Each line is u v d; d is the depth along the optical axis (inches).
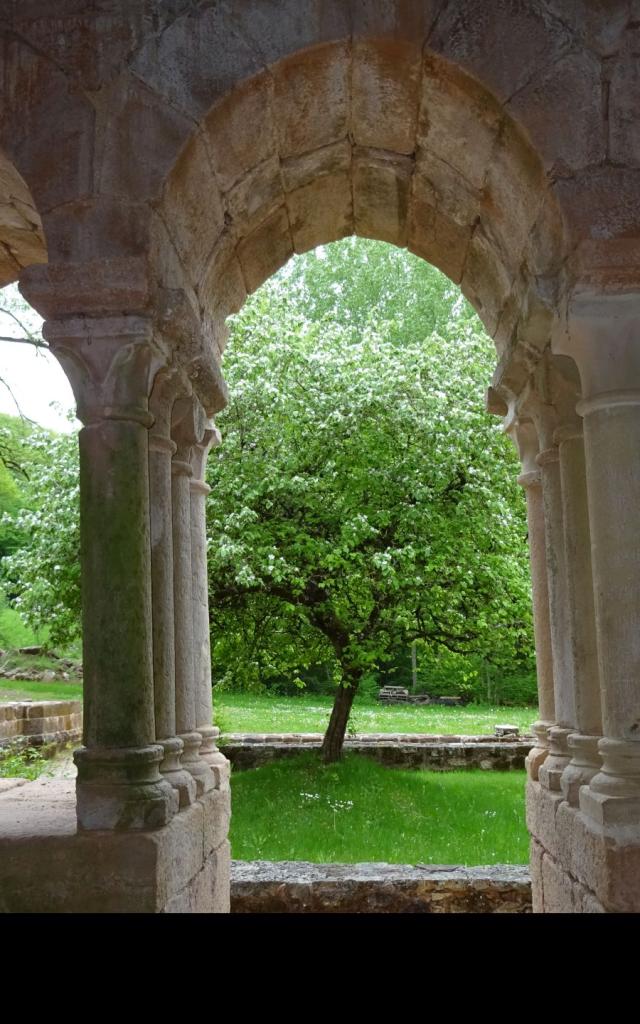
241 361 369.1
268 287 435.8
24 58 137.7
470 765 439.8
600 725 151.8
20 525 382.3
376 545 375.2
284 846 288.4
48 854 124.7
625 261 128.8
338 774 377.1
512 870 229.3
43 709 502.9
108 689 130.0
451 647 409.7
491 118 138.6
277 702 754.2
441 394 361.4
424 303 829.2
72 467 374.3
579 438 159.5
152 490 152.0
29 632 732.7
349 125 159.6
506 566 377.7
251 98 140.1
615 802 123.1
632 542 129.6
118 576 131.6
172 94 135.9
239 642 406.6
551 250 140.1
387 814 329.7
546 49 133.8
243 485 354.3
